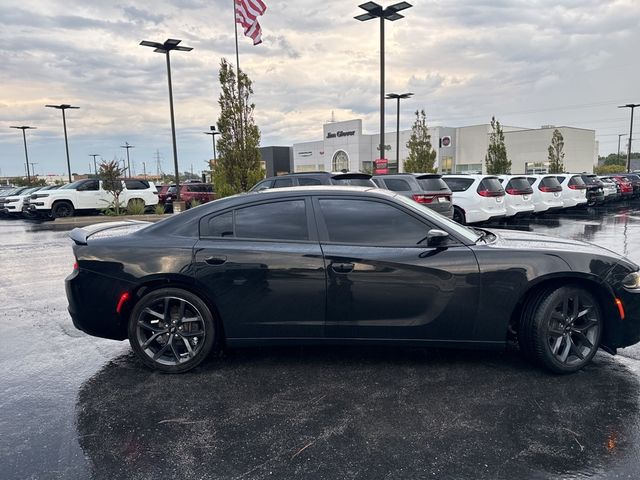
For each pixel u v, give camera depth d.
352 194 4.02
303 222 3.95
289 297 3.83
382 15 18.61
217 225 3.99
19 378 3.94
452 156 52.41
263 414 3.27
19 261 9.67
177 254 3.87
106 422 3.20
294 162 65.19
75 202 19.83
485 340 3.83
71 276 4.02
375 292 3.79
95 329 3.99
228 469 2.67
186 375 3.93
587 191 21.17
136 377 3.92
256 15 19.05
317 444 2.89
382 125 19.23
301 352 4.38
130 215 19.44
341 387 3.66
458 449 2.82
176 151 22.28
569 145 47.28
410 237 3.90
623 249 9.93
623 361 4.12
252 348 4.50
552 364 3.78
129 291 3.89
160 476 2.62
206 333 3.93
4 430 3.12
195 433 3.04
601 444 2.85
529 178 17.69
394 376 3.84
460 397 3.46
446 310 3.78
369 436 2.97
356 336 3.87
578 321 3.90
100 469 2.69
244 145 16.88
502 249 3.84
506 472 2.60
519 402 3.38
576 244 4.10
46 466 2.72
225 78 16.47
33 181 58.16
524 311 3.86
